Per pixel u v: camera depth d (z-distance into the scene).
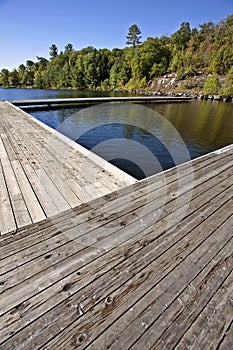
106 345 0.76
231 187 2.00
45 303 0.90
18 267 1.07
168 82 23.06
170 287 0.99
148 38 27.84
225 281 1.03
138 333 0.80
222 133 6.51
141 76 25.83
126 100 12.85
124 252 1.19
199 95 17.50
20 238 1.29
